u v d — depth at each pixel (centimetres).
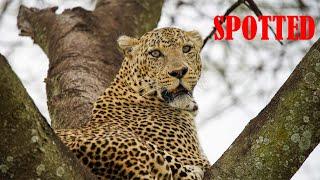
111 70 1387
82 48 1445
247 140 794
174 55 1202
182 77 1173
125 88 1173
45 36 1585
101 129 962
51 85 1362
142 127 1062
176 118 1131
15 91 659
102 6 1688
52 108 1268
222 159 803
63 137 919
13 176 676
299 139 777
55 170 693
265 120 794
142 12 1692
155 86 1179
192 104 1173
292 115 780
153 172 875
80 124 1159
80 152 880
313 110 777
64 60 1400
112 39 1523
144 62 1207
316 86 777
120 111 1115
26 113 668
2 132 659
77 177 721
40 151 680
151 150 881
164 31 1238
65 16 1606
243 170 784
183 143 1065
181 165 934
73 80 1307
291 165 781
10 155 668
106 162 873
